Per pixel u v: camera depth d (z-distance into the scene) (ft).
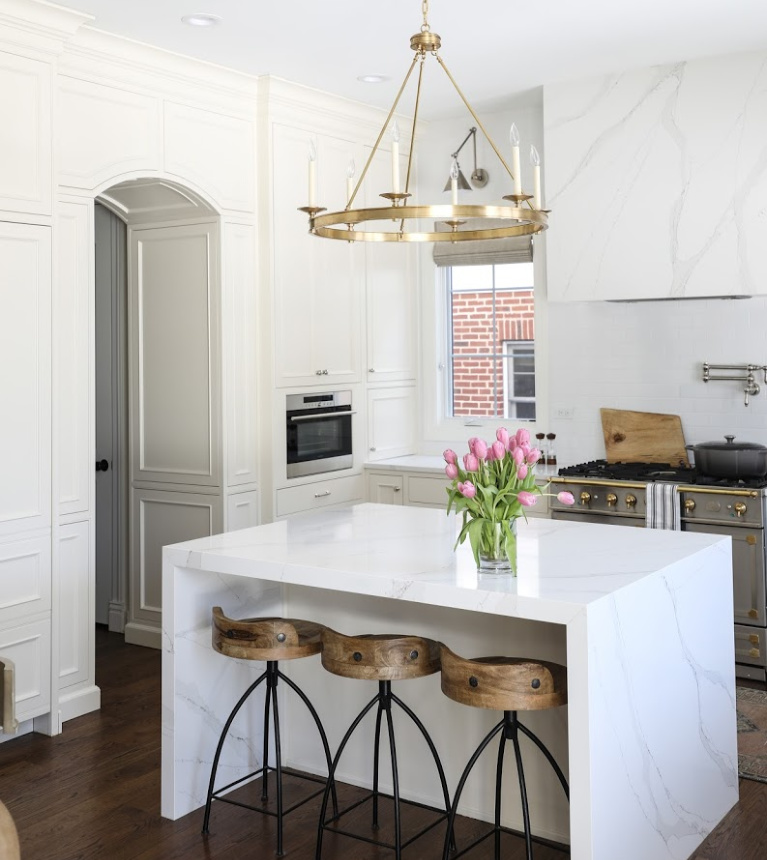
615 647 8.88
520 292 20.16
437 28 14.55
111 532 18.94
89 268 14.44
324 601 12.05
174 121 15.74
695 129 16.28
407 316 20.92
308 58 15.81
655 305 18.02
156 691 15.55
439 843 10.59
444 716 11.26
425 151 20.58
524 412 20.33
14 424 13.17
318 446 18.60
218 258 16.72
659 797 9.66
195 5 13.44
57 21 13.23
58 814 11.32
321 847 10.39
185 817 11.28
